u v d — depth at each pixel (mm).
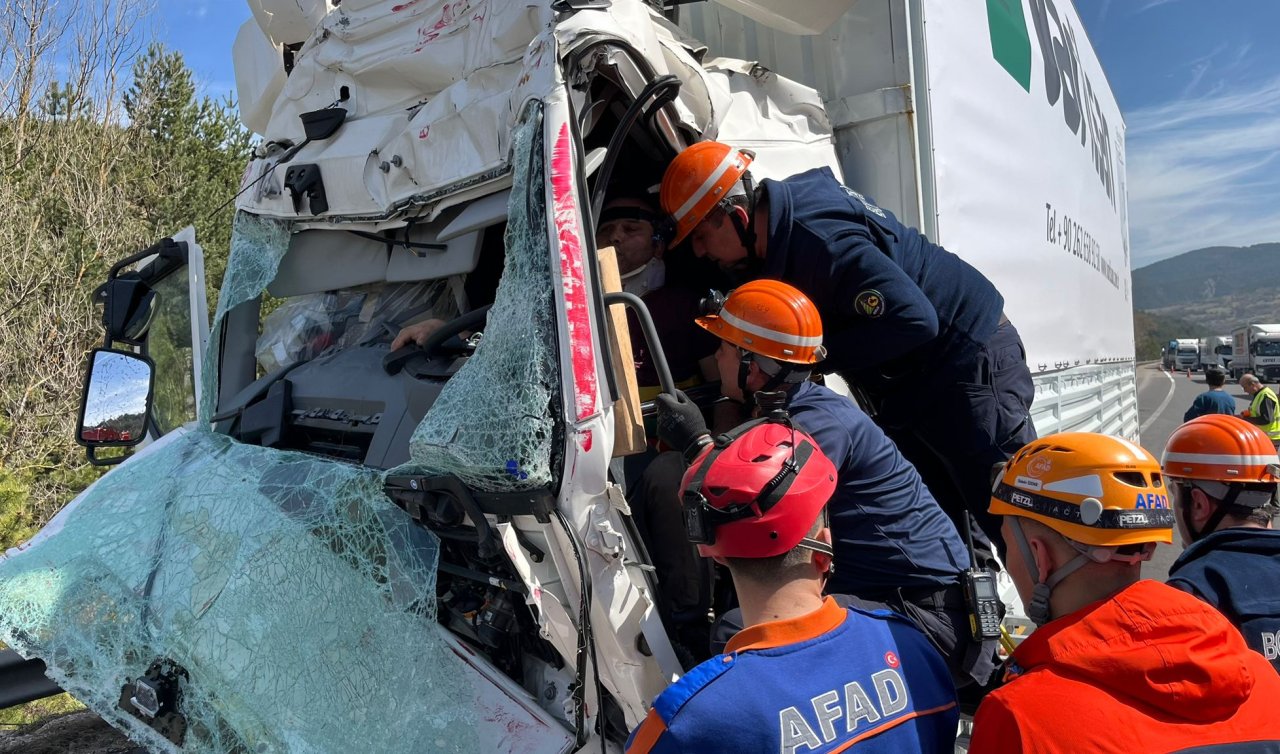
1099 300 7031
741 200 2529
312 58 2994
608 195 2699
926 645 1633
